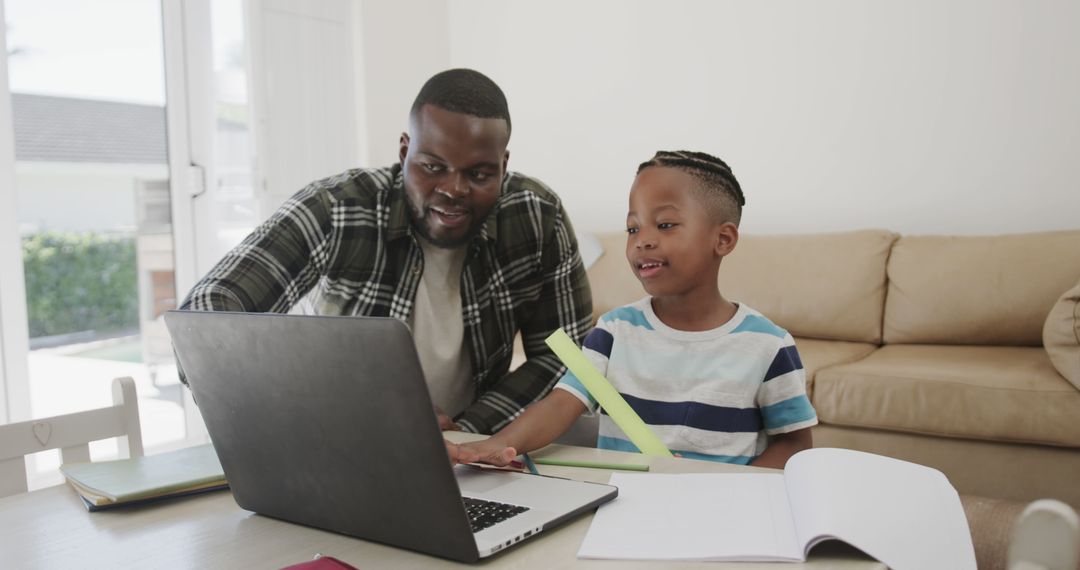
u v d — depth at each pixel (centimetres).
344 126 364
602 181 371
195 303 106
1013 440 201
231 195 323
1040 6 269
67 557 70
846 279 270
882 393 216
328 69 357
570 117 376
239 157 325
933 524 66
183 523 78
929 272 257
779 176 325
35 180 270
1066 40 266
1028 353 231
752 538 67
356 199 123
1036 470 201
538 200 133
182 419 311
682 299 115
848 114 307
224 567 67
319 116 353
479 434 112
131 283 296
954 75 286
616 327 121
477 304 131
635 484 84
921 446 215
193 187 310
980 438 206
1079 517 43
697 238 111
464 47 405
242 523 77
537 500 77
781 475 84
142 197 299
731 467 90
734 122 333
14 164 260
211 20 314
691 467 91
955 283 251
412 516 66
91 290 285
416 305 130
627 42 357
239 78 324
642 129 357
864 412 218
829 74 310
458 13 405
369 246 125
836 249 277
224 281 111
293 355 66
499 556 66
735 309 117
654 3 348
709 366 112
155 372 304
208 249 317
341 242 123
